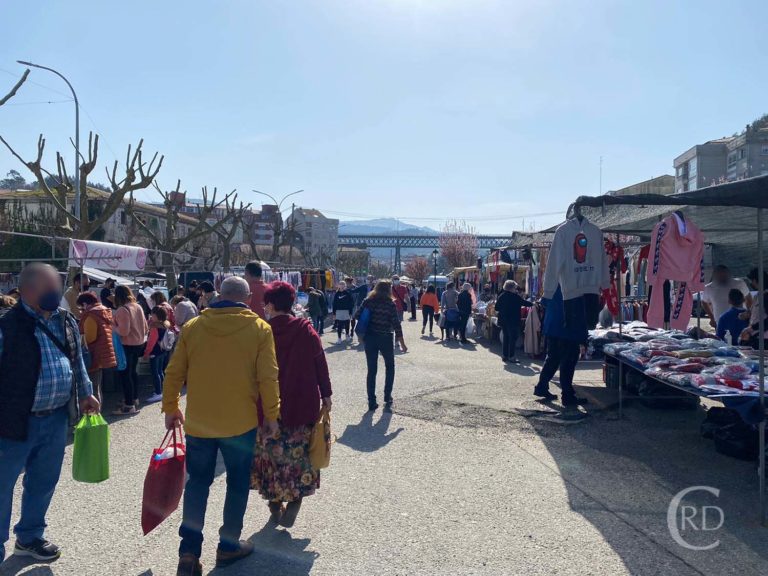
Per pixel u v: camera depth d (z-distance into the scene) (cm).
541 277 1544
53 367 407
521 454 672
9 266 2991
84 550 436
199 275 2194
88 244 1098
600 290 879
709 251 1295
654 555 432
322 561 421
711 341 824
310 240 12212
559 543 450
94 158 2094
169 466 426
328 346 1781
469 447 698
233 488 413
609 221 942
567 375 885
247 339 410
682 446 702
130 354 884
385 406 903
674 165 5503
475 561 421
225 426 400
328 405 475
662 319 782
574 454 671
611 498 541
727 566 416
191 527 396
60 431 421
